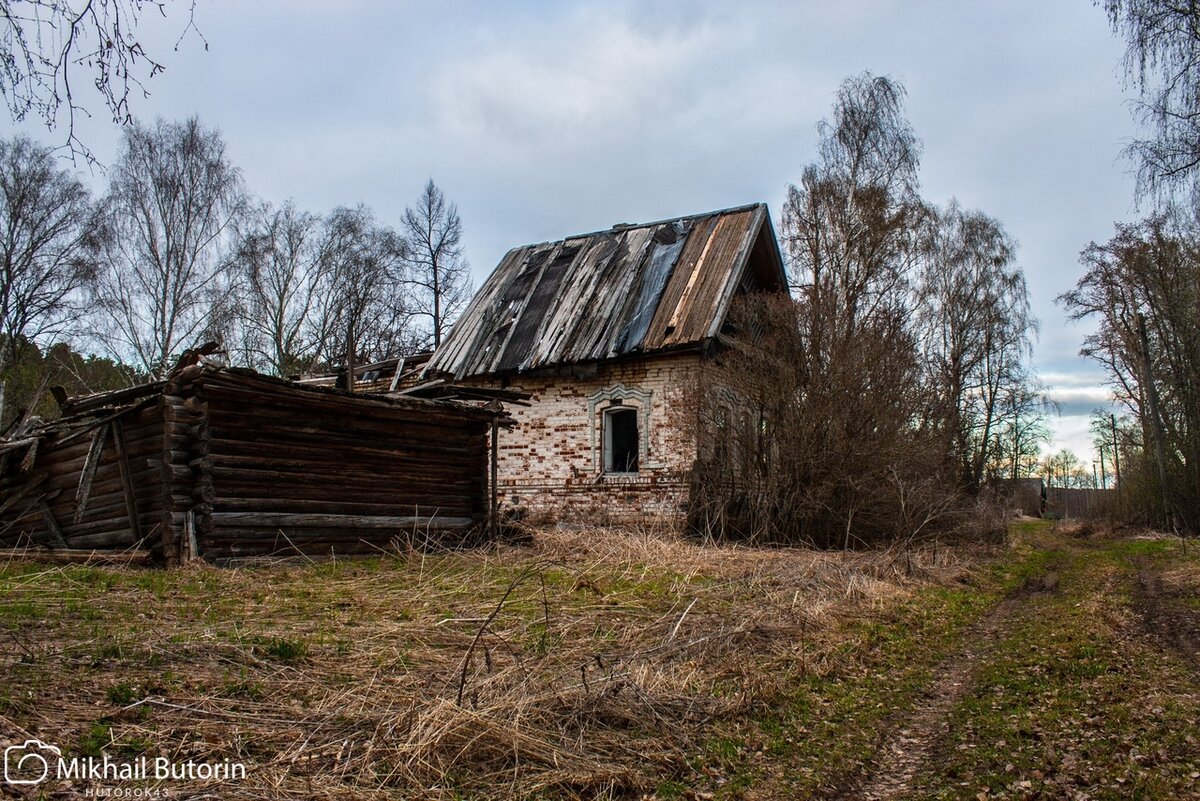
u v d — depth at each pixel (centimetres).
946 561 1691
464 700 570
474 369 2139
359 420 1383
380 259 3769
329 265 3606
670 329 1925
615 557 1388
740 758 553
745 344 1812
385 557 1298
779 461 1777
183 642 690
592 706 586
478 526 1548
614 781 496
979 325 3597
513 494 2055
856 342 1823
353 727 533
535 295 2283
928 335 3369
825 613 1002
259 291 3303
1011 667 814
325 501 1314
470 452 1575
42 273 2716
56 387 1343
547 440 2044
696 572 1277
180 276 2803
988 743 586
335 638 742
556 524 1903
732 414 1834
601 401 1994
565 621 861
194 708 542
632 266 2198
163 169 2794
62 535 1354
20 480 1480
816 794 502
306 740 510
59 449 1401
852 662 816
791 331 1803
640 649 763
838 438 1759
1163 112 1013
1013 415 4078
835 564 1385
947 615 1137
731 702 642
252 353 3434
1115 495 3878
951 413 2573
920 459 1922
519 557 1372
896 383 1858
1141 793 481
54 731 490
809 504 1728
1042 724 623
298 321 3522
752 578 1189
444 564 1252
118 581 984
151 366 2838
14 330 2753
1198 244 2775
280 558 1213
